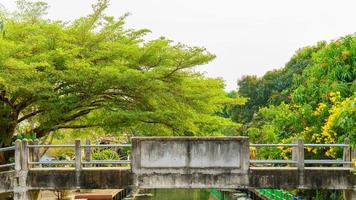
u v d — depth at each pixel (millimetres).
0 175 18922
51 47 23094
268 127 36156
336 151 22297
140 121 23859
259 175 18656
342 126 18172
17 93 22328
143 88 23297
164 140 18719
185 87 24328
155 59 24031
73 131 28672
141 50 23828
